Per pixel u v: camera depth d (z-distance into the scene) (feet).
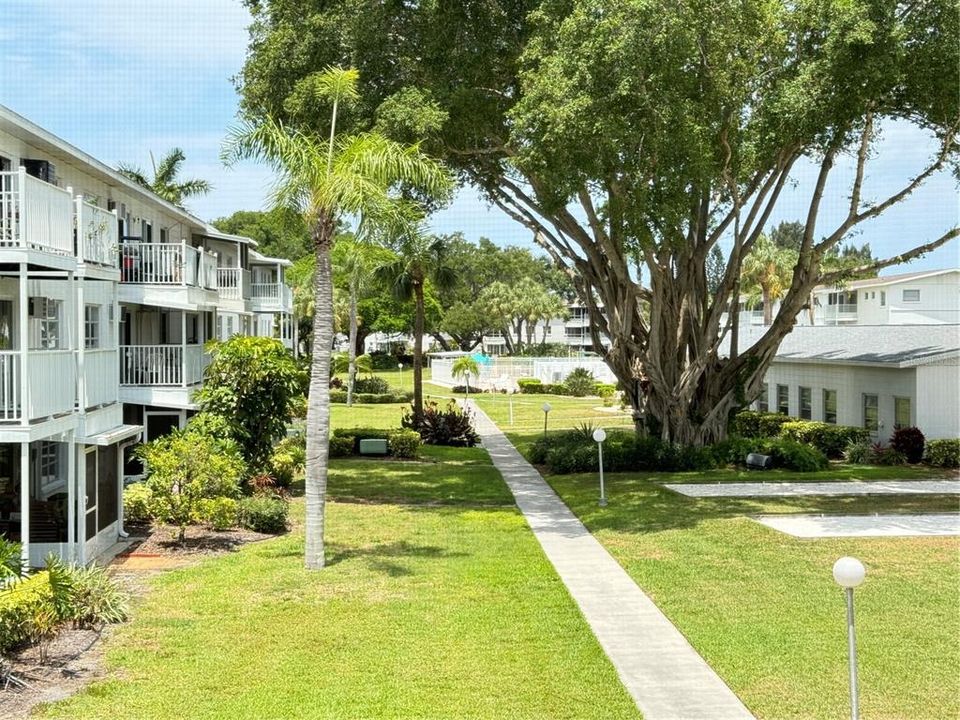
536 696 31.71
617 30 61.00
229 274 104.42
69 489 48.93
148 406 79.61
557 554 53.88
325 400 50.55
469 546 56.34
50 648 36.27
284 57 77.71
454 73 76.74
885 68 64.18
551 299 331.77
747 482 80.84
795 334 132.36
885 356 96.53
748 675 33.53
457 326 319.68
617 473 89.10
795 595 43.70
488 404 193.57
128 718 29.66
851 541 55.26
